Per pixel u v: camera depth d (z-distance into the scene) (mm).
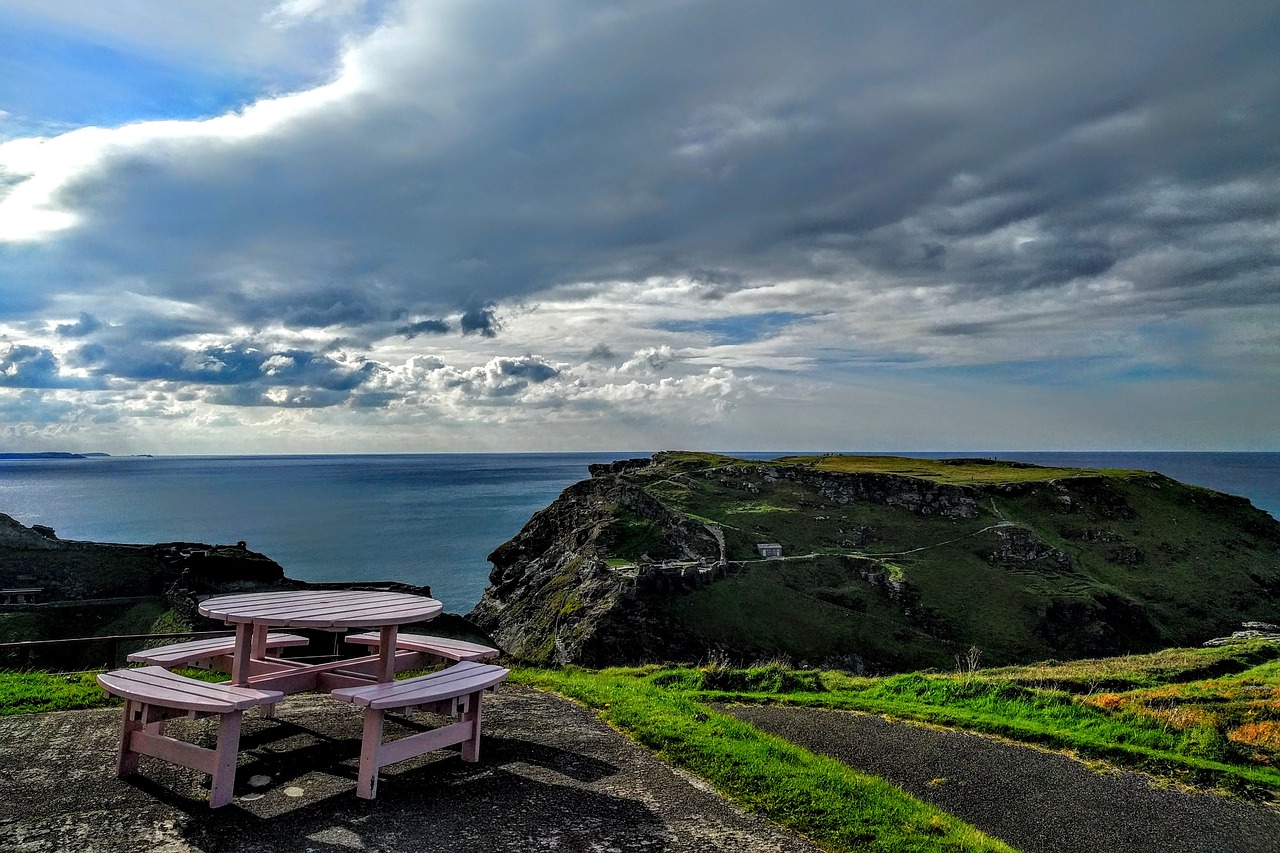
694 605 66688
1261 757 9391
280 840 5262
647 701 9695
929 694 12391
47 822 5418
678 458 124625
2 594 39438
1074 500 98062
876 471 118438
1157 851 6633
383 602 7480
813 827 6066
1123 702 11508
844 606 70812
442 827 5617
